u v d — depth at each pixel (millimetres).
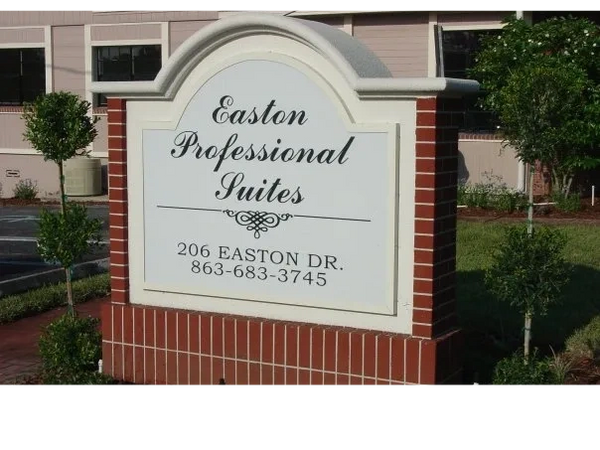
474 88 6309
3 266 12477
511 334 8438
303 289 6516
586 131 15602
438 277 6164
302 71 6348
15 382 7148
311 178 6402
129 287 7195
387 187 6141
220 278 6824
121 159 7066
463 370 7180
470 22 18359
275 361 6531
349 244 6316
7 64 23484
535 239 6762
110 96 7066
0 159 22625
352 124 6199
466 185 17484
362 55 6527
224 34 6562
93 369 7352
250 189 6641
